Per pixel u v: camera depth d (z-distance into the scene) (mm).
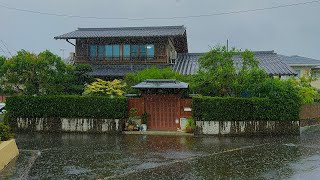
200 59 27016
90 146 19328
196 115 24109
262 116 24234
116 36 33844
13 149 15945
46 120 24953
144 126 24969
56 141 20844
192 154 17328
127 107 25266
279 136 23750
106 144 20031
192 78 26953
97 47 35250
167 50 34469
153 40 34469
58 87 26750
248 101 24172
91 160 15703
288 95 24594
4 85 26047
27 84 25656
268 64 34156
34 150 17938
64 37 34125
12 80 25203
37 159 15844
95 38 34406
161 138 22469
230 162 15594
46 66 25750
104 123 24609
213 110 24016
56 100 24891
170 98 25203
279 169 14281
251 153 17703
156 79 25781
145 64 34625
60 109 24828
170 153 17547
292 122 24562
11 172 13148
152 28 37438
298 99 24797
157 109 25391
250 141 21562
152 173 13445
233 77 25625
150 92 25297
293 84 26000
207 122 24047
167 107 25297
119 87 27125
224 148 19109
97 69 34062
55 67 26531
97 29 37656
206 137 23094
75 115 24781
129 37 33781
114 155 16906
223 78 25562
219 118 23984
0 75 25438
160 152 17797
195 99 24172
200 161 15750
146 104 25453
